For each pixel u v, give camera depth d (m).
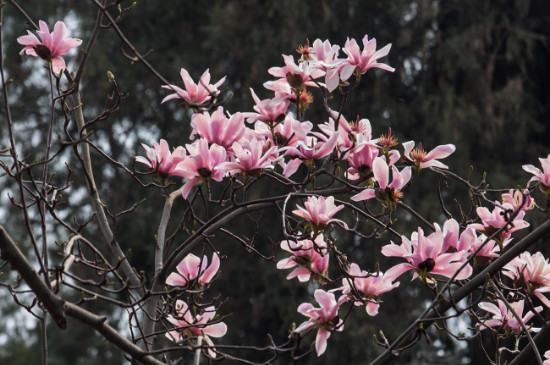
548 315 7.01
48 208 2.88
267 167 3.04
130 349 2.67
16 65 13.37
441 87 12.04
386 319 11.06
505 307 3.31
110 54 12.83
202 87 3.19
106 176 12.70
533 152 11.88
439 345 10.88
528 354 3.06
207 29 12.16
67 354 12.45
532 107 12.22
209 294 11.68
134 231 11.80
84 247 11.86
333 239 3.08
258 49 12.12
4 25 13.31
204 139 3.05
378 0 12.46
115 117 12.62
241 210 3.26
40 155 12.88
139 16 12.85
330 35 12.51
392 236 10.86
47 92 13.34
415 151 3.17
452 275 2.88
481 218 3.05
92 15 12.62
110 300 2.80
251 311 11.73
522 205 2.90
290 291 11.70
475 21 12.34
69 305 2.55
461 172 11.26
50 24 12.79
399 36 12.36
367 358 11.11
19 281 2.88
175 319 3.32
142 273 2.87
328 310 2.99
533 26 12.66
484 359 9.34
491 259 3.04
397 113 11.93
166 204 3.55
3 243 2.42
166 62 12.88
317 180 10.42
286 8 11.80
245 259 11.63
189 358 11.11
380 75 12.52
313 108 11.69
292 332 2.96
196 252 11.58
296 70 3.22
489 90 11.89
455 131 11.52
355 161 3.22
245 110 11.80
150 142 12.97
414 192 11.14
